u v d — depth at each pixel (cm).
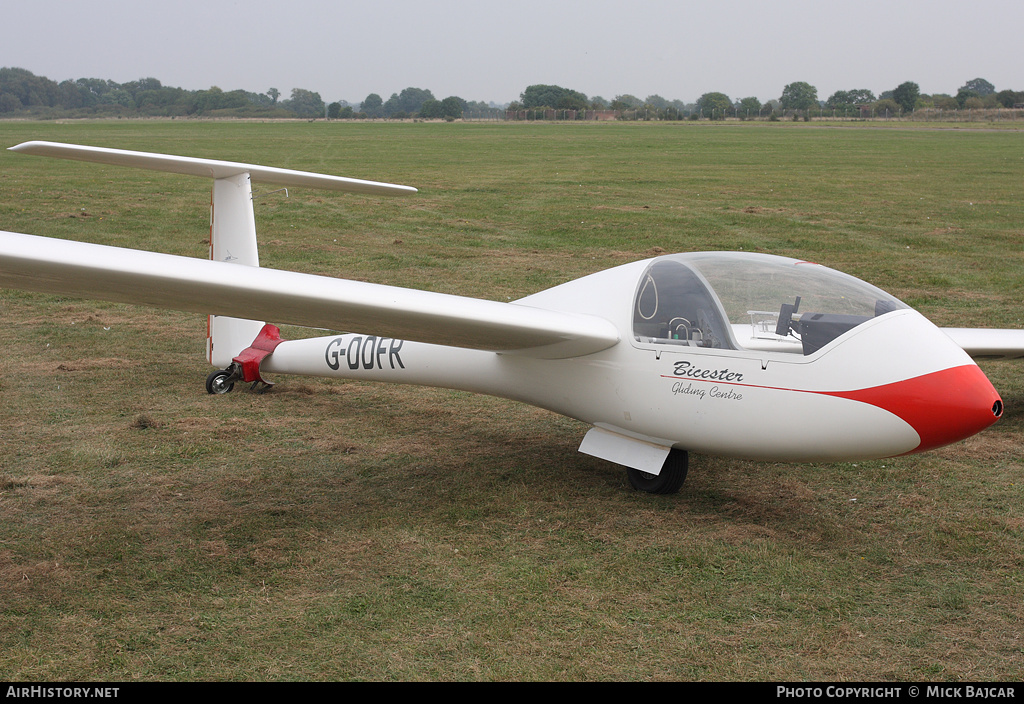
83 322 890
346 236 1481
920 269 1202
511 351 504
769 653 329
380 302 414
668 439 465
